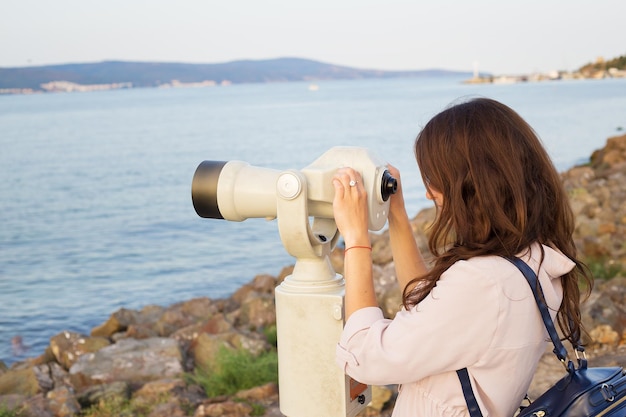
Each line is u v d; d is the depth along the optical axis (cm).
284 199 198
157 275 1909
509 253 175
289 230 200
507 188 176
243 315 911
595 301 605
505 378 173
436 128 183
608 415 170
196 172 214
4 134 9512
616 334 565
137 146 7044
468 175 177
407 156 5241
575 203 1323
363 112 12900
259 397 551
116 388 600
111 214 3078
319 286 207
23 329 1470
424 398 179
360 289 186
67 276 1959
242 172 210
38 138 8625
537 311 176
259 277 1236
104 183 4244
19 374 710
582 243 970
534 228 179
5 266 2120
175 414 532
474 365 173
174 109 18200
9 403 589
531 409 178
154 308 1126
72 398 584
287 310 208
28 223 2931
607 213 1263
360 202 192
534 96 15625
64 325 1499
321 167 201
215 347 705
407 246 221
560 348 175
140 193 3741
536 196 178
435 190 187
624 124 7225
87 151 6594
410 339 172
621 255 937
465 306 170
